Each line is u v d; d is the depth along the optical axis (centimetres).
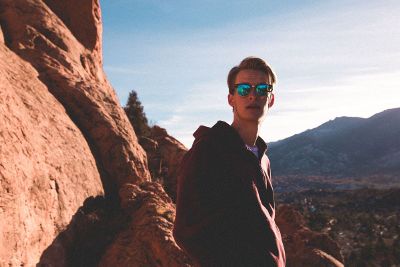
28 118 1053
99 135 1430
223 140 136
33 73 1391
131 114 2525
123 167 1406
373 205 15300
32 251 842
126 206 1196
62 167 1075
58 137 1160
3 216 735
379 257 6244
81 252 1023
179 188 135
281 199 19712
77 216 1071
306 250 1436
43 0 1961
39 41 1572
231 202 128
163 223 1069
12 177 787
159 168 1964
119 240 1036
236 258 121
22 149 890
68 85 1487
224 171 132
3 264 724
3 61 1234
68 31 1848
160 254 984
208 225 125
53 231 952
